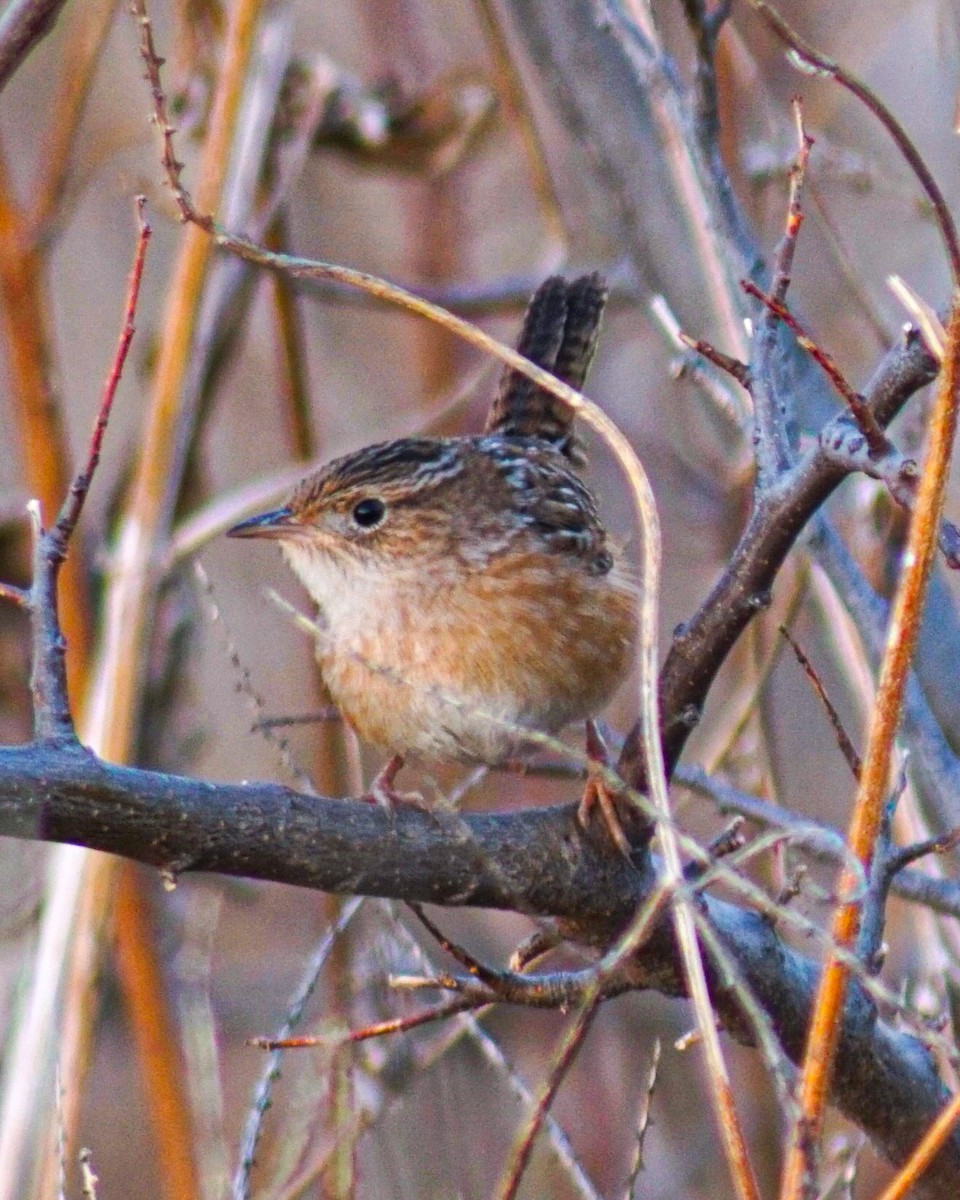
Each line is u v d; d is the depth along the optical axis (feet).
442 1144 27.68
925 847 19.63
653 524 18.65
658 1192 36.24
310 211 45.88
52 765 18.60
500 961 40.06
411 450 30.07
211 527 35.45
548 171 39.81
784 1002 22.52
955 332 16.65
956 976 27.96
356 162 41.52
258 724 22.24
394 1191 26.53
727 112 34.24
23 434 38.93
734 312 28.07
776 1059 16.75
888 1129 23.02
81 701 37.99
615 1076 38.45
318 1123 26.91
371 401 46.26
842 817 38.01
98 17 37.70
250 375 46.26
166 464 34.88
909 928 35.50
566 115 34.19
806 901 27.68
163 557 34.63
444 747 28.32
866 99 17.52
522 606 27.89
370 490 28.71
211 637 43.73
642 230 33.65
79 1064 31.27
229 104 35.01
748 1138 36.17
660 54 29.89
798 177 20.15
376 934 28.02
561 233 40.09
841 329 36.52
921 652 29.12
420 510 28.43
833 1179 23.63
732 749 35.29
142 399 40.63
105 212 45.55
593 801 21.29
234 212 35.53
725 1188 35.88
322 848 19.89
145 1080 36.11
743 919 22.59
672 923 21.63
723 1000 22.36
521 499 28.63
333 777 38.93
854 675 28.89
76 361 45.75
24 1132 29.60
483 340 19.60
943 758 27.14
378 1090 27.12
